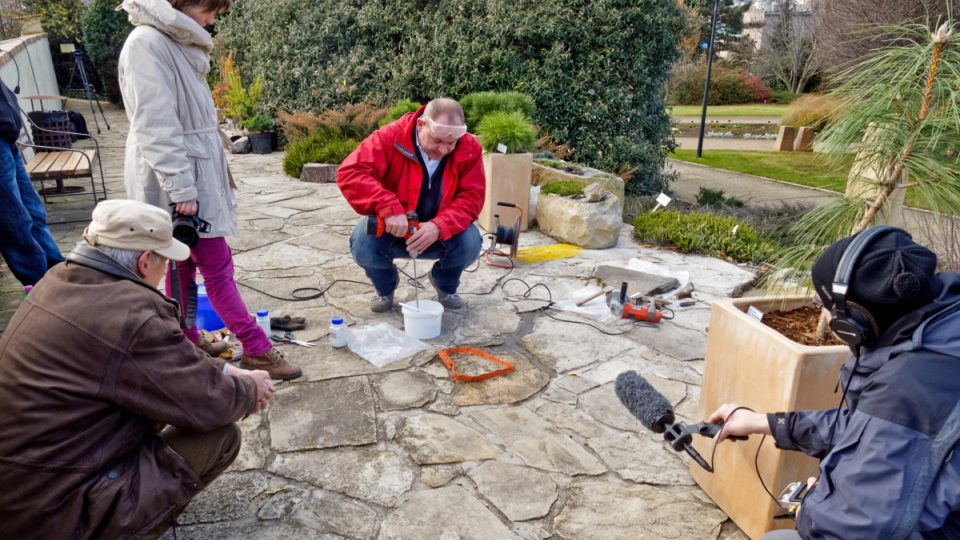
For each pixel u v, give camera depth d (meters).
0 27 14.62
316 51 11.62
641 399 2.01
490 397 3.39
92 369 1.71
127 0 2.87
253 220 6.87
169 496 1.89
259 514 2.49
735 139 21.62
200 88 3.05
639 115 9.66
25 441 1.68
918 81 2.34
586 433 3.12
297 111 11.56
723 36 37.88
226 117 14.07
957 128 2.24
